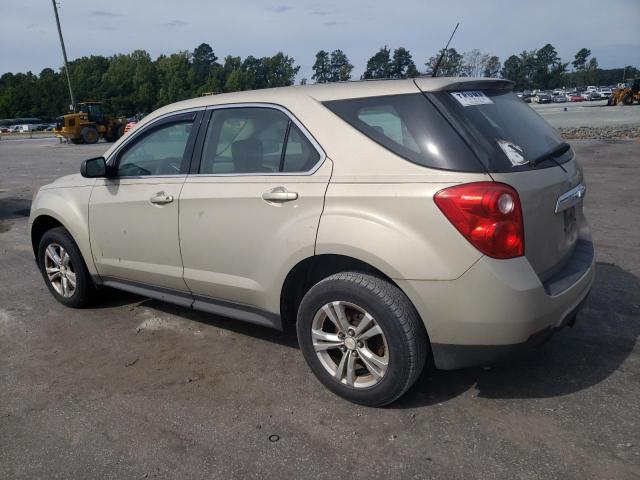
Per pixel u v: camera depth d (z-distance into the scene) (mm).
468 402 3070
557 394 3113
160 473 2605
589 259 3225
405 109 2865
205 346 3932
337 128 3029
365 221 2803
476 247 2588
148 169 3971
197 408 3133
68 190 4500
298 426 2924
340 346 3064
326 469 2586
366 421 2943
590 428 2791
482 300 2605
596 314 4156
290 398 3201
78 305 4703
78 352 3910
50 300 4992
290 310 3400
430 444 2729
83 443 2850
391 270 2738
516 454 2625
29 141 40125
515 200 2615
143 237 3928
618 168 11406
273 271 3217
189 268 3717
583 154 13945
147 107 98312
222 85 101875
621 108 38562
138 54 110062
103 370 3629
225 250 3465
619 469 2492
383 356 2980
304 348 3207
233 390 3314
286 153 3205
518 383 3242
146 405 3186
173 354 3824
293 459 2664
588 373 3324
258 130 3361
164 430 2936
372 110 2969
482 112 2914
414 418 2947
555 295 2768
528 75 125688
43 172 15906
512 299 2598
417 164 2742
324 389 3283
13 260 6414
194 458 2701
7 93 95812
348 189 2881
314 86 3297
